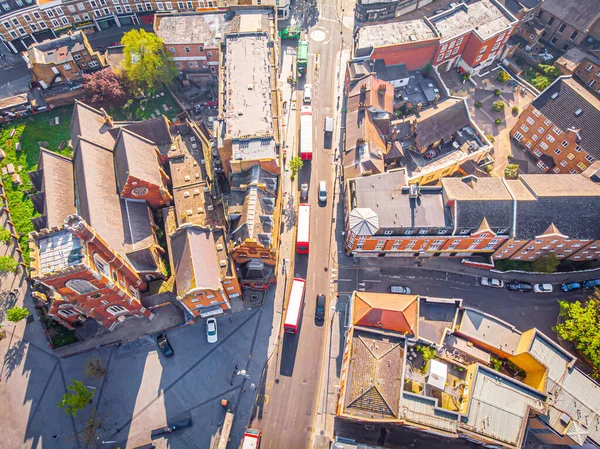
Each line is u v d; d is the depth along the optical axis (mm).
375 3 129875
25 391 81125
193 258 77562
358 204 87312
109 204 85750
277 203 88812
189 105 116125
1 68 123812
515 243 86938
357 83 108688
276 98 97062
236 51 99938
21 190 102188
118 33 131625
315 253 96312
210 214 91625
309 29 132500
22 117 113875
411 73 121125
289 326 83125
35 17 121688
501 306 90625
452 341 77062
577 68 118250
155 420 78812
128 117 113875
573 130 96438
